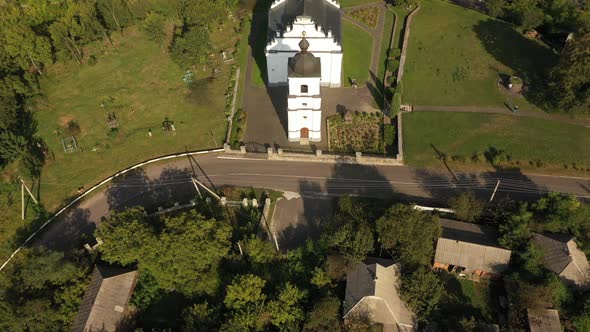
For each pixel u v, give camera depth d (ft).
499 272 231.91
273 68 338.75
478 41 380.17
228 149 309.42
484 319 228.02
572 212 240.73
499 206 255.50
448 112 325.21
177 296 245.04
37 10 381.81
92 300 226.38
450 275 243.60
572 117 311.27
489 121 316.40
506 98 331.36
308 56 266.57
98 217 281.74
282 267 246.06
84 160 310.24
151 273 242.58
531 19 375.86
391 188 284.61
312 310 220.64
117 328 224.74
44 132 325.62
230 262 246.68
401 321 216.74
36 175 301.63
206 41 358.02
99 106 341.62
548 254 231.91
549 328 210.18
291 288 223.51
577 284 222.69
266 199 275.59
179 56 353.31
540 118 316.19
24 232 275.80
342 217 253.03
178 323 235.61
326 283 233.14
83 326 219.41
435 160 297.12
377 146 306.55
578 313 215.31
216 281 238.07
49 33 375.04
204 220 244.83
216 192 288.51
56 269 231.30
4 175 297.53
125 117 334.65
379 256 243.19
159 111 338.13
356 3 432.25
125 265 245.24
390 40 390.01
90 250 258.16
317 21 321.52
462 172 290.76
